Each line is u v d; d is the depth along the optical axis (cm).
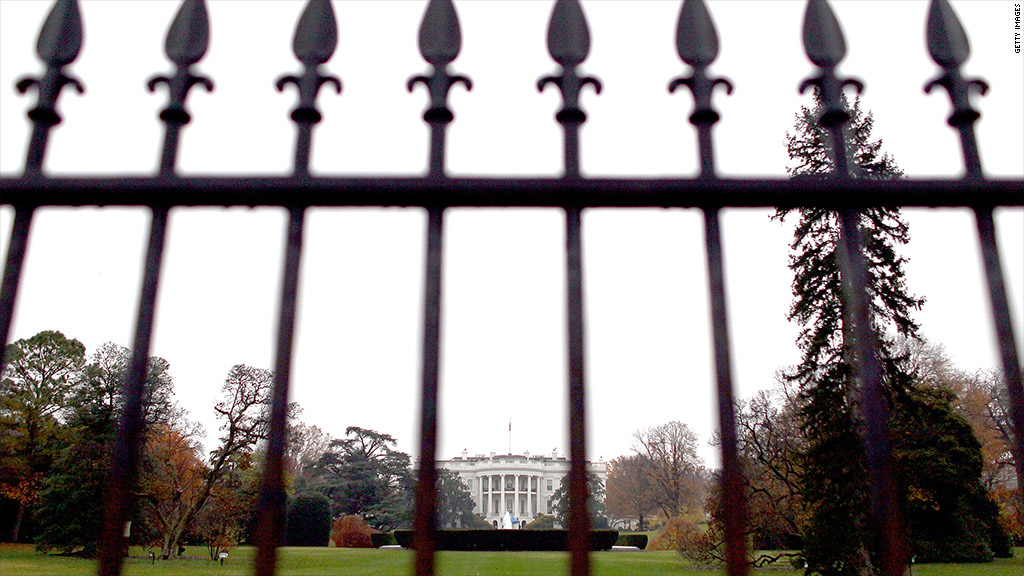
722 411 176
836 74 204
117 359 2433
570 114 199
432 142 197
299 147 194
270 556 162
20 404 2728
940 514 1925
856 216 190
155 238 184
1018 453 171
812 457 1103
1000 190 186
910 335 1123
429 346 182
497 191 189
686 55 208
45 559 2162
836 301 1115
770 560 1376
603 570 1930
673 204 191
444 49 206
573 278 187
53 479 2319
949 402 1755
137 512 2269
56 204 187
